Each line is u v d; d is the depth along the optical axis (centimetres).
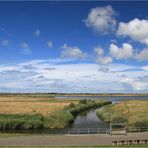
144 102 12781
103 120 8231
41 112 8550
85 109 11919
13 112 8456
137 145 4041
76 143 3991
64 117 7338
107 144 4019
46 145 3853
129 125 6406
